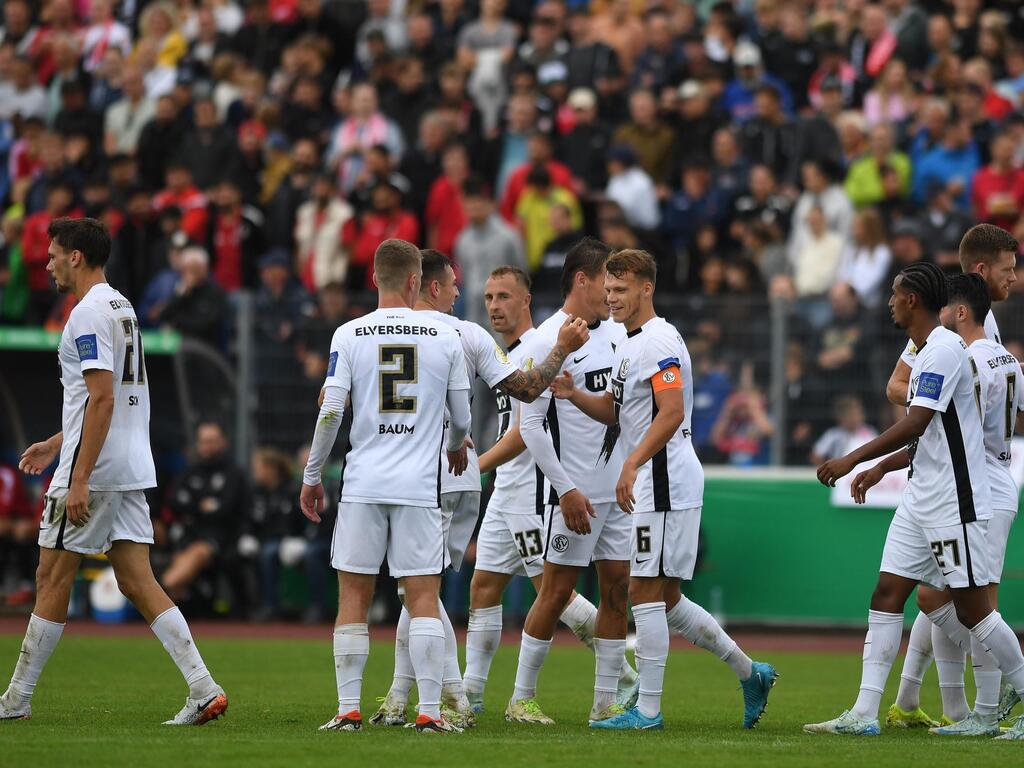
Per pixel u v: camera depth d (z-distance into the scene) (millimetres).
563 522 28141
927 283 26406
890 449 25969
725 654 27766
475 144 63969
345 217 60750
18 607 57312
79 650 44000
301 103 70812
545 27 68125
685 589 52750
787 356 51250
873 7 65312
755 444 51719
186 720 26406
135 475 26375
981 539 26016
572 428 28438
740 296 52344
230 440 55906
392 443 25312
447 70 66500
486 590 29828
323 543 54000
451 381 25797
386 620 54125
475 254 55531
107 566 55344
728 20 68125
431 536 25438
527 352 28969
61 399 58375
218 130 66812
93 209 62969
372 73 69375
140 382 26750
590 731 26656
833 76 64562
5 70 77688
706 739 25219
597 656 28641
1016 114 59125
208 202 62094
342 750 22609
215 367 55656
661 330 26828
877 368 50469
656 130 62219
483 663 29875
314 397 54938
